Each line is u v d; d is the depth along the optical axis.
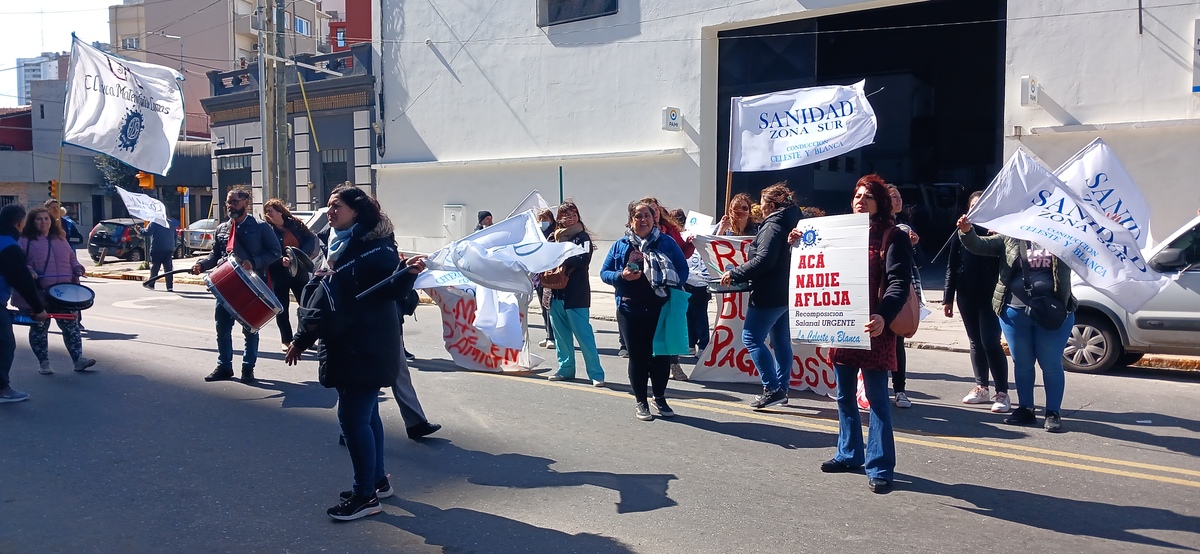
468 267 5.80
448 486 5.55
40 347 8.90
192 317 13.88
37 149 45.06
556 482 5.62
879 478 5.39
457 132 21.92
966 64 23.05
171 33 48.56
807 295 5.51
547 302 10.64
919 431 6.91
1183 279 8.66
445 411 7.53
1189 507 5.15
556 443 6.54
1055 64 13.94
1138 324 8.90
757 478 5.70
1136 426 7.04
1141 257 6.31
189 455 6.18
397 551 4.50
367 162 23.77
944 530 4.78
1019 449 6.38
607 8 19.05
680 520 4.94
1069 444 6.51
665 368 7.29
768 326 7.41
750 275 7.21
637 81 18.75
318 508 5.13
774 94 10.52
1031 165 6.48
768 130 10.52
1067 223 6.37
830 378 8.05
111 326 12.71
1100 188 7.36
